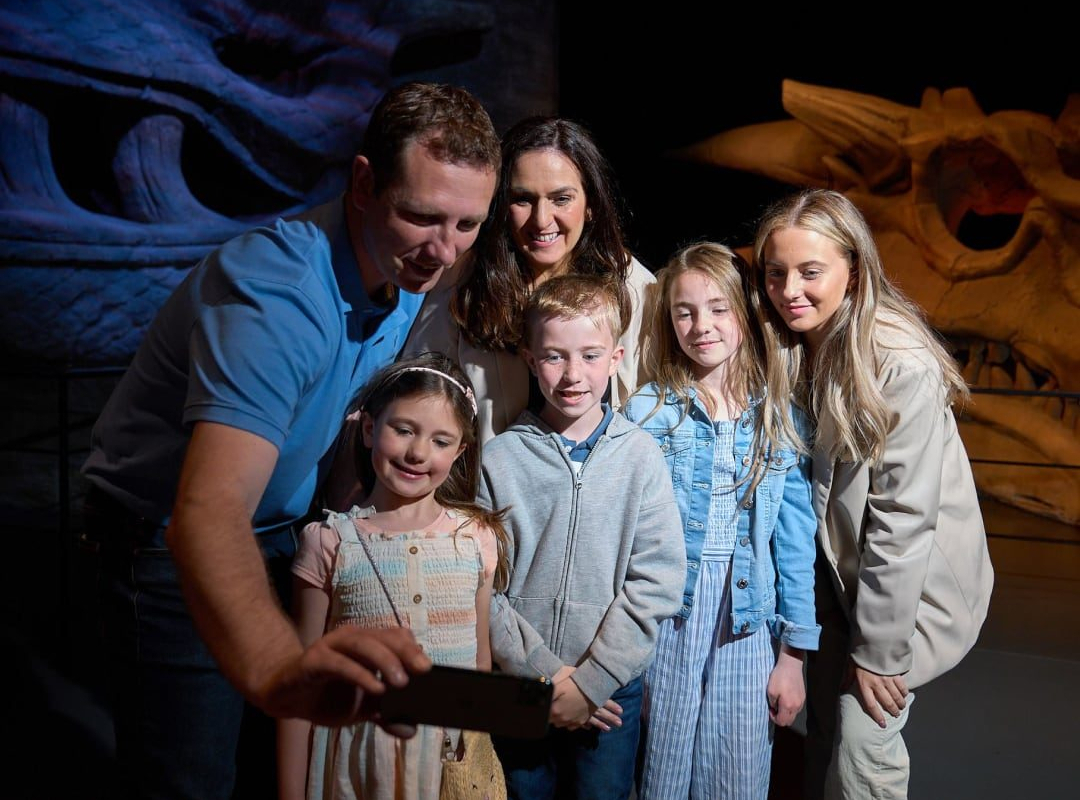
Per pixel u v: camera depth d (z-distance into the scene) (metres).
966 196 6.46
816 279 2.05
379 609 1.70
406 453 1.73
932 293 6.30
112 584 1.68
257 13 5.45
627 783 2.03
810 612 2.11
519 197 2.07
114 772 2.54
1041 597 3.90
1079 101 5.75
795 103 6.72
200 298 1.44
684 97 9.20
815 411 2.15
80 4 4.59
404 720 0.96
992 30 7.91
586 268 2.20
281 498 1.67
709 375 2.18
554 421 2.04
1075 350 5.54
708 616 2.09
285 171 5.66
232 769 1.75
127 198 5.02
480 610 1.84
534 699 0.93
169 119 5.04
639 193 9.17
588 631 1.95
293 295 1.41
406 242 1.43
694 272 2.10
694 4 8.79
